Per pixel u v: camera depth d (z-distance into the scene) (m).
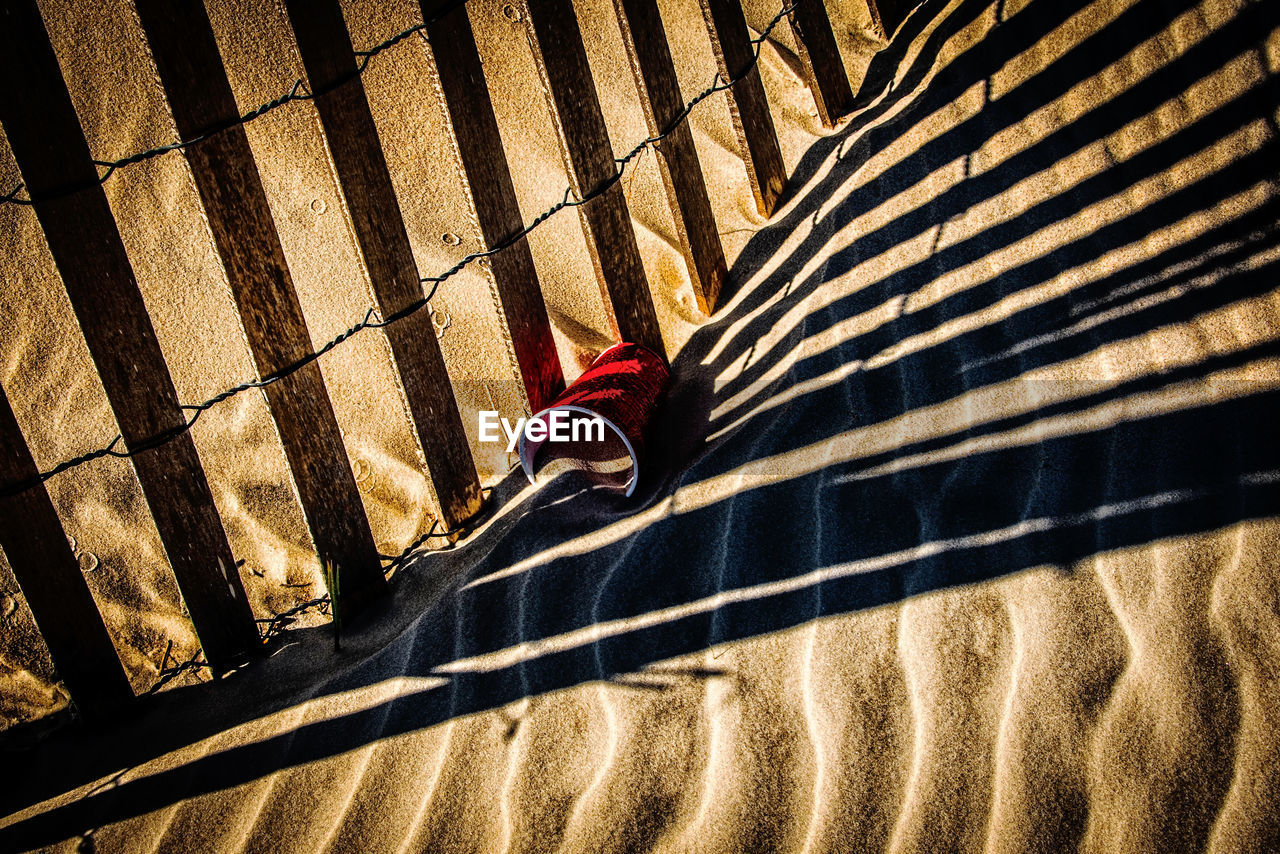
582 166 2.92
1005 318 2.71
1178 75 3.08
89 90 3.66
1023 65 3.31
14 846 2.31
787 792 1.97
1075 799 1.78
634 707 2.25
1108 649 1.97
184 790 2.37
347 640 2.75
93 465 3.26
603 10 4.01
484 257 2.81
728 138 3.81
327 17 2.49
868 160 3.31
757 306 3.22
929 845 1.79
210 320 3.45
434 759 2.29
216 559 2.65
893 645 2.14
